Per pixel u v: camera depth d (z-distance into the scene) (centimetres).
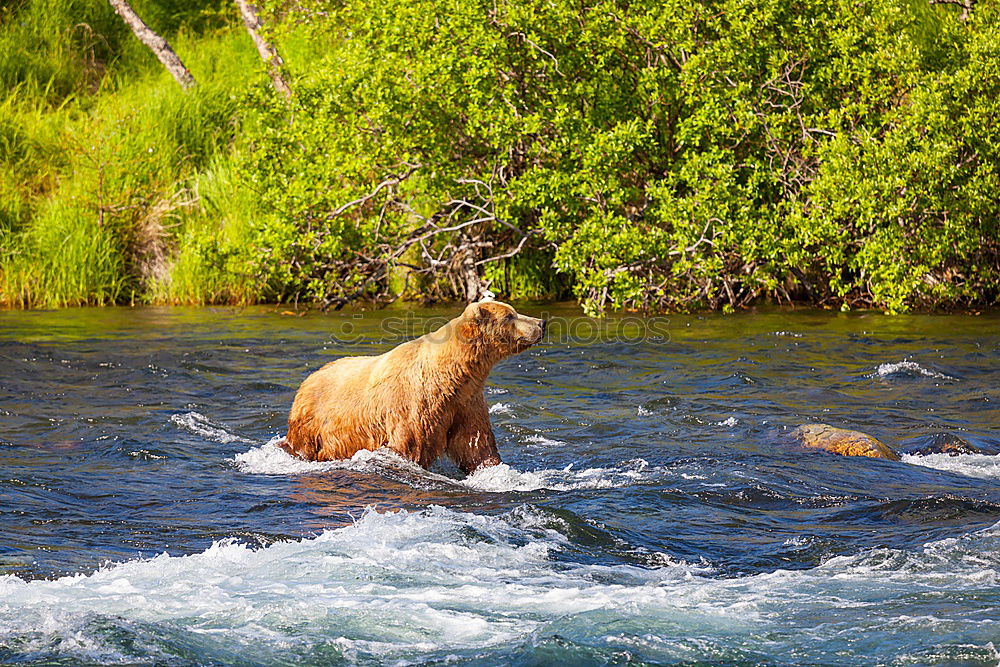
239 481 2581
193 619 1628
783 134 5978
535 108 6203
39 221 6731
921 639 1534
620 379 3997
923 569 1858
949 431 3153
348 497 2427
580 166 5981
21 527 2136
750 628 1594
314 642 1546
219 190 7031
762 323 5459
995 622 1582
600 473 2662
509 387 3859
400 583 1797
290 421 2894
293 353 4553
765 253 5709
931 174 5550
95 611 1636
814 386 3834
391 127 5978
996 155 5741
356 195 6200
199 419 3281
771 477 2562
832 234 5641
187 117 7700
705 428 3198
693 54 5975
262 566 1886
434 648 1530
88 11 9262
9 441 2975
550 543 2034
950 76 5672
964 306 6059
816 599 1714
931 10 6850
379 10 6041
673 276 5912
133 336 4981
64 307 6266
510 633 1584
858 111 5869
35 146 7494
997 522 2136
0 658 1466
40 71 8575
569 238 5991
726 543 2067
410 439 2698
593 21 5900
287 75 6862
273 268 6119
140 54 9138
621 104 6075
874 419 3328
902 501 2311
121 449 2878
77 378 3928
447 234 6625
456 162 6206
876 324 5381
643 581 1839
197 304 6462
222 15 9769
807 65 6056
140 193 6944
